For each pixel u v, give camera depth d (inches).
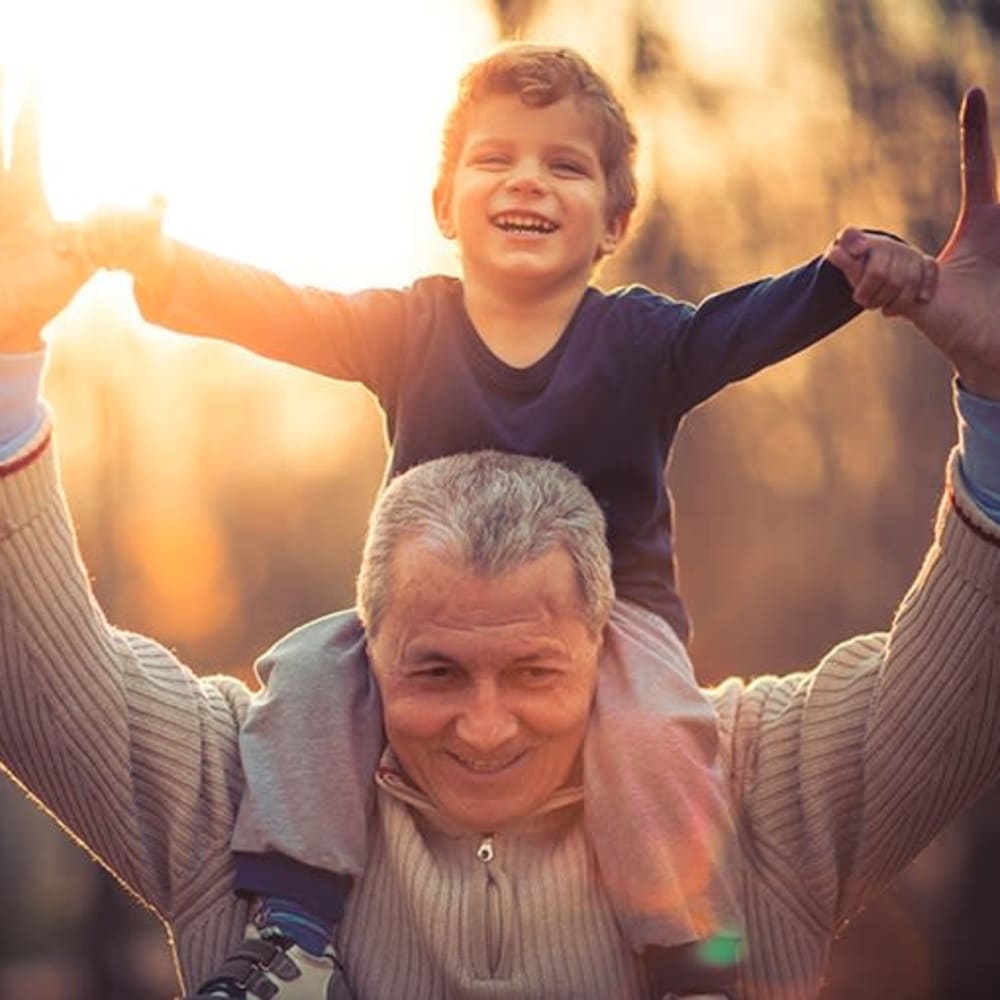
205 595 1105.4
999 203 164.2
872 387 909.8
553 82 183.6
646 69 815.1
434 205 190.5
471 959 169.3
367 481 1144.2
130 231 165.2
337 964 168.2
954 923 879.1
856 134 858.8
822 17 853.8
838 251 161.8
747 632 923.4
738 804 175.8
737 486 925.8
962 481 168.9
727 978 168.6
